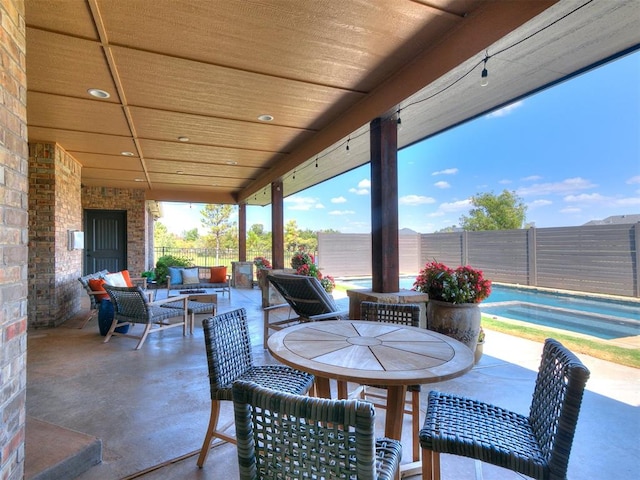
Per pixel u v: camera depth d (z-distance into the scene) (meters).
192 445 2.13
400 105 3.20
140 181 8.42
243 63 2.98
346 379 1.37
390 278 3.53
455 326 3.45
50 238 5.06
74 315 5.82
